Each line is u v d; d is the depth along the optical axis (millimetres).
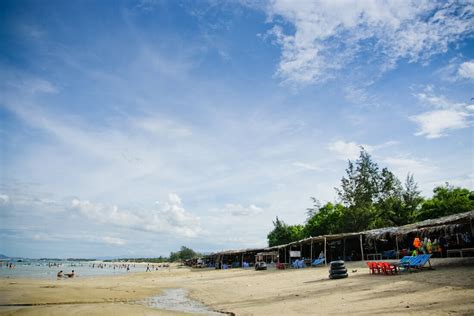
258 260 53406
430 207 49531
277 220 80000
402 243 33844
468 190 48938
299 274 27094
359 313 10164
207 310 13773
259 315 11586
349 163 61406
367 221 56469
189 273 50969
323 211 67625
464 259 21516
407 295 12273
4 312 13055
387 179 57125
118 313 12484
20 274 52906
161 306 15438
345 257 37344
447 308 9391
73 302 16688
